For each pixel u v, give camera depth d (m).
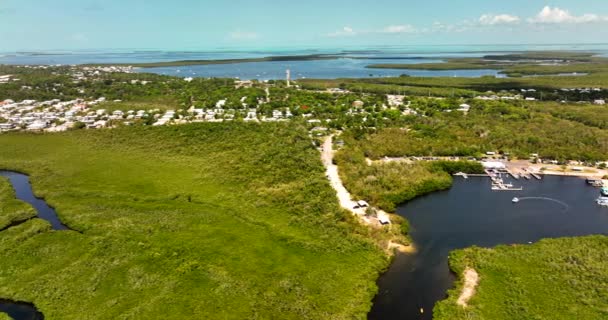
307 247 69.00
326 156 119.25
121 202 88.31
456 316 51.97
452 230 78.50
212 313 53.38
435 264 66.44
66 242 71.56
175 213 82.50
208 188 95.38
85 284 59.69
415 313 54.69
